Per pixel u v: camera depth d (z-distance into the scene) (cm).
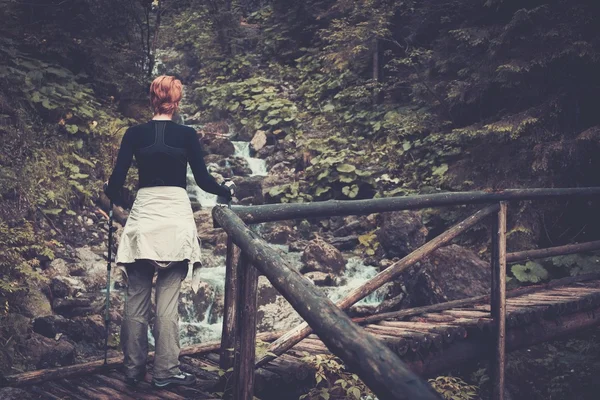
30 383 353
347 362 142
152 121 346
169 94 348
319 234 889
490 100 895
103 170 845
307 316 164
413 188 931
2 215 641
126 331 354
